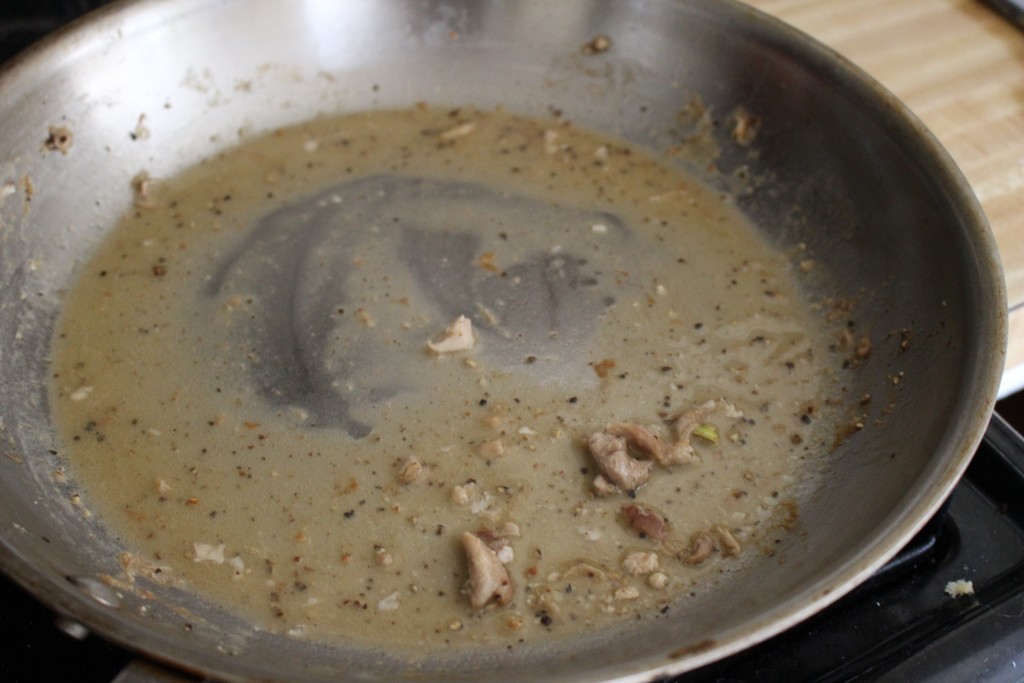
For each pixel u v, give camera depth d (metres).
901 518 0.35
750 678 0.37
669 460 0.42
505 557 0.40
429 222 0.49
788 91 0.49
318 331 0.45
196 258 0.48
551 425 0.43
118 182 0.49
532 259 0.48
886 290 0.45
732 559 0.40
